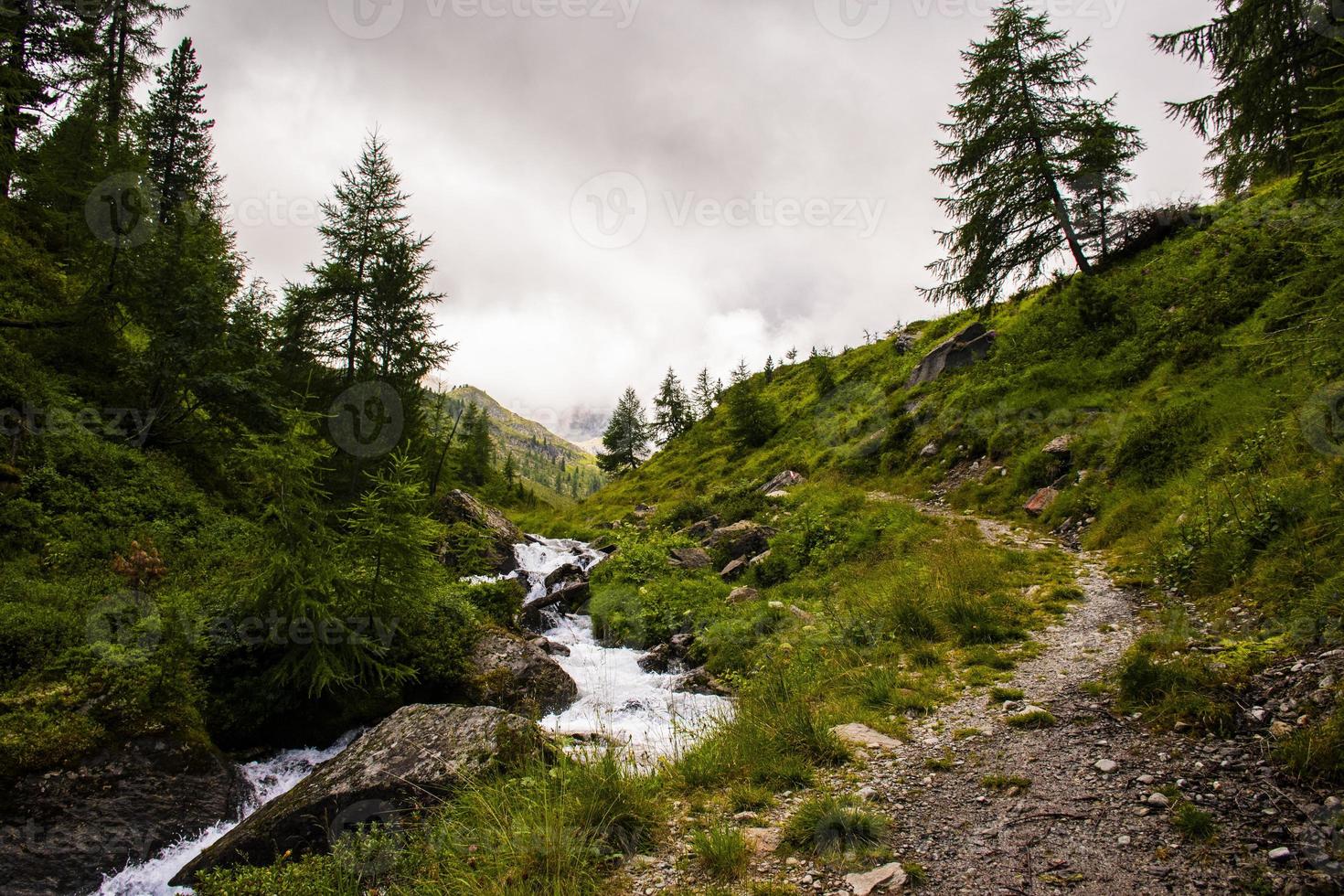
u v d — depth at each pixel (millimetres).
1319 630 5254
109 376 13039
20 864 4914
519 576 18312
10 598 7164
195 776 6039
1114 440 13688
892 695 6414
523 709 8320
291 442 7594
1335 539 6203
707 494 31109
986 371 22531
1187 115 9000
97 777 5555
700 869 3736
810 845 3859
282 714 7332
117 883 5117
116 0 22109
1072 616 7973
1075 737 4980
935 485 19094
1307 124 7801
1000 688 6246
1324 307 4918
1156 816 3771
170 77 24953
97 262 12461
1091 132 20781
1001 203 21875
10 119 11680
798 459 29812
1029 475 15344
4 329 11625
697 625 11844
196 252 13188
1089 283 19672
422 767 5441
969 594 9195
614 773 4676
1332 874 3020
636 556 16703
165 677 6473
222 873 4773
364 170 20641
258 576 7219
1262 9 7754
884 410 28219
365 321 19828
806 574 13672
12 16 12547
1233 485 8734
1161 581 8242
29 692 5969
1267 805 3664
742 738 5605
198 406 13516
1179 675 5285
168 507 11102
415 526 8023
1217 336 14273
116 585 7945
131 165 14266
